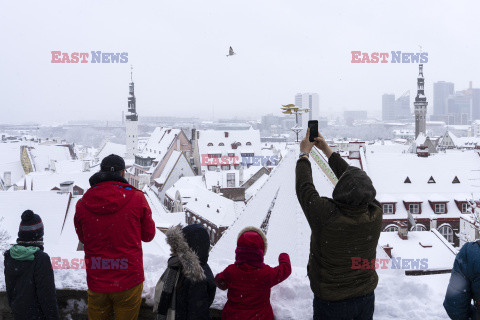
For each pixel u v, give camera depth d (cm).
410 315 509
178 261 455
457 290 385
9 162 13550
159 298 471
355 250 399
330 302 408
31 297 533
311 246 427
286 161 1602
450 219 5700
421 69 17338
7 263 537
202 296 447
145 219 489
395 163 6450
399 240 3812
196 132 12162
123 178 496
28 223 541
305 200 413
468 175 6228
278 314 511
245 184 8250
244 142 12744
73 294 602
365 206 400
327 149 463
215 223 4975
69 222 3841
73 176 8925
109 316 496
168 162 10700
